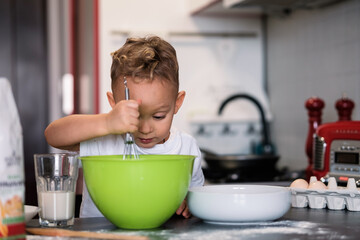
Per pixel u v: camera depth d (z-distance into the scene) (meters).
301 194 1.11
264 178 2.24
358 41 2.09
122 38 2.66
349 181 1.11
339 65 2.22
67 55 3.57
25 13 3.50
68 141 1.02
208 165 2.38
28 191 2.03
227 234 0.82
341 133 1.44
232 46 2.83
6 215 0.73
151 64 1.03
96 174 0.86
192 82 2.79
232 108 2.81
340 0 2.21
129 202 0.84
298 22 2.55
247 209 0.88
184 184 0.89
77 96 3.53
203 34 2.80
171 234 0.82
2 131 0.73
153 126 1.06
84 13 3.15
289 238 0.78
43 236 0.82
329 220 0.95
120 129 0.92
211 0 2.48
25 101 3.51
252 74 2.88
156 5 2.73
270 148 2.68
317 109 1.77
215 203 0.89
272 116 2.82
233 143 2.82
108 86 2.65
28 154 3.48
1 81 0.75
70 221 0.91
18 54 3.50
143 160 0.84
